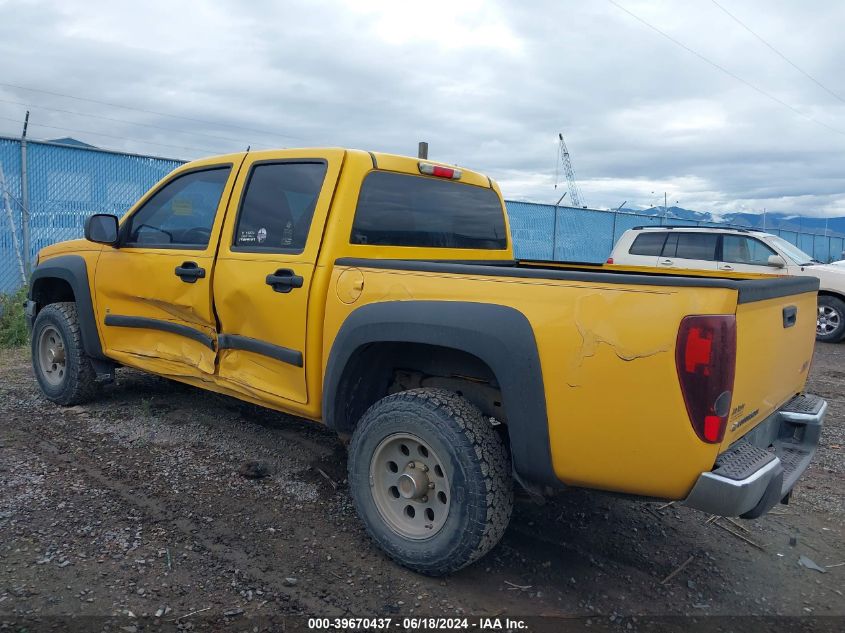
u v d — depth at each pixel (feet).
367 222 12.56
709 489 8.32
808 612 10.05
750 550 11.93
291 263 12.23
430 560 10.09
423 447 10.35
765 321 9.48
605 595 10.24
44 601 9.29
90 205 33.76
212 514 12.22
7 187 31.07
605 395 8.73
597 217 66.23
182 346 15.01
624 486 8.89
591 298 8.89
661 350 8.35
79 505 12.29
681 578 10.85
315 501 12.95
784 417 11.27
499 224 16.53
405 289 10.62
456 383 11.58
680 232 38.91
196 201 14.74
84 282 16.97
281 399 12.61
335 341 11.33
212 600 9.55
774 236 39.73
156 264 14.93
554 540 11.92
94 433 16.17
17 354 25.14
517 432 9.40
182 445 15.62
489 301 9.72
